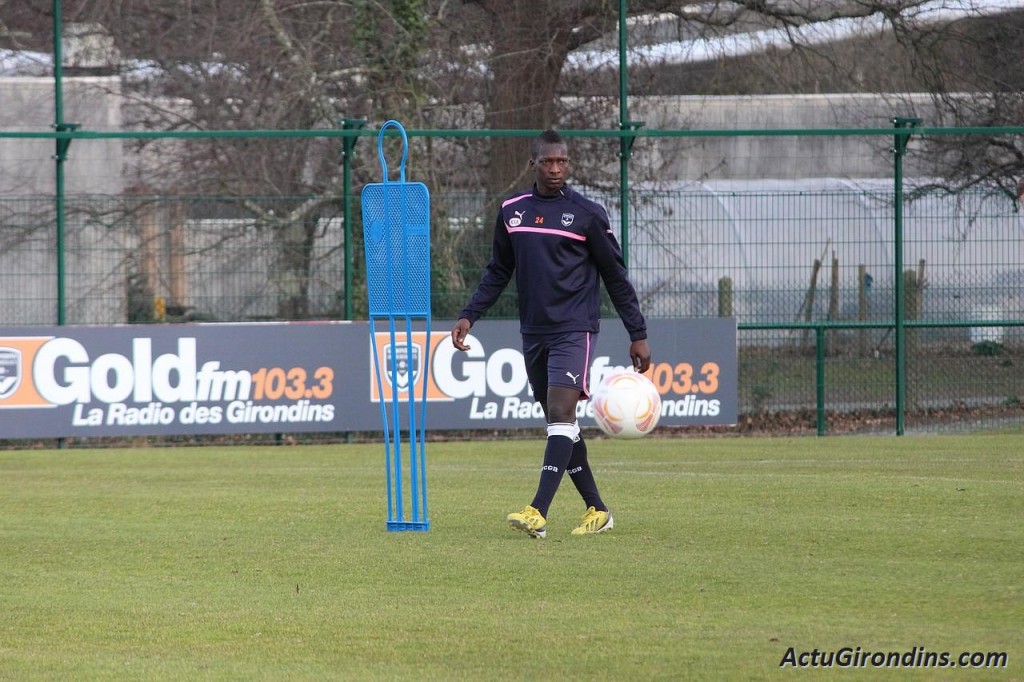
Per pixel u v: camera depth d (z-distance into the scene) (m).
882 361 57.44
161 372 52.91
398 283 27.55
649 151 64.50
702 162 70.00
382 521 30.05
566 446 26.73
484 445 53.19
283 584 22.56
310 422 53.69
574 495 34.47
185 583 22.81
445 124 68.62
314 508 32.69
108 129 72.31
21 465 46.50
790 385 57.41
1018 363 57.53
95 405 52.56
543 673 16.83
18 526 30.00
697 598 20.98
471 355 54.16
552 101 68.12
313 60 71.81
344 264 56.06
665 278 57.03
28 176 67.81
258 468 44.47
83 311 55.47
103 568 24.36
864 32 74.06
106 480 40.66
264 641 18.72
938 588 21.56
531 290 26.64
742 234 57.19
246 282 56.41
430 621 19.70
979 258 57.62
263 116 71.88
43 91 71.62
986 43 69.81
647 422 29.17
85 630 19.50
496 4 68.00
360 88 69.56
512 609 20.39
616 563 24.00
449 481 38.81
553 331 26.69
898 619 19.39
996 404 57.59
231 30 72.69
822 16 72.50
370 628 19.34
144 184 71.56
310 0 72.88
